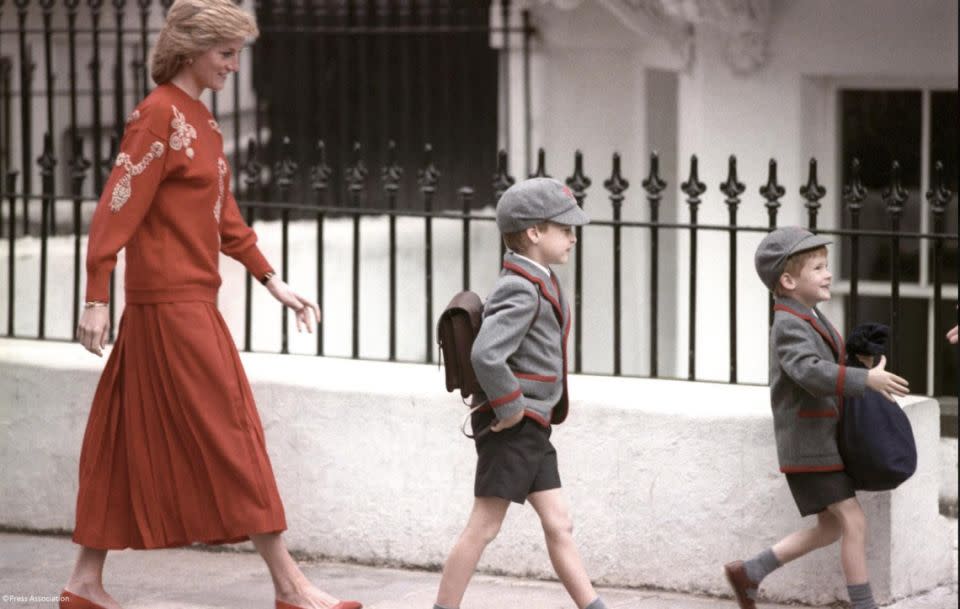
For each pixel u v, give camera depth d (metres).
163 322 7.79
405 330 15.20
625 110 15.16
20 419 9.72
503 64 15.38
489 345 7.14
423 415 8.86
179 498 7.86
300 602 7.97
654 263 8.97
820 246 7.48
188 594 8.56
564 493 8.62
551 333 7.38
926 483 8.43
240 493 7.84
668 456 8.41
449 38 16.14
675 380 8.89
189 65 7.77
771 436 8.20
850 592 7.61
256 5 16.11
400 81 16.53
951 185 12.86
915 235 8.65
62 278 12.66
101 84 17.69
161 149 7.63
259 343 13.84
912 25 12.58
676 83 14.64
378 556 9.05
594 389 8.68
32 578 8.86
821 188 8.54
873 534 8.09
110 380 7.94
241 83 17.89
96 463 7.94
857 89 13.22
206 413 7.79
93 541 7.93
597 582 8.61
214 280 7.94
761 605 8.27
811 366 7.33
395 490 8.96
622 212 15.17
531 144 15.32
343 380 9.05
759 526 8.27
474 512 7.45
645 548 8.51
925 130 12.91
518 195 7.35
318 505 9.14
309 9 15.62
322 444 9.09
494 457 7.35
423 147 16.14
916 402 8.34
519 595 8.48
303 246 14.23
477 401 7.40
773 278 7.55
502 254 9.06
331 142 16.48
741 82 13.36
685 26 13.69
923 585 8.44
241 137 17.16
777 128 13.24
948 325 12.94
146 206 7.64
